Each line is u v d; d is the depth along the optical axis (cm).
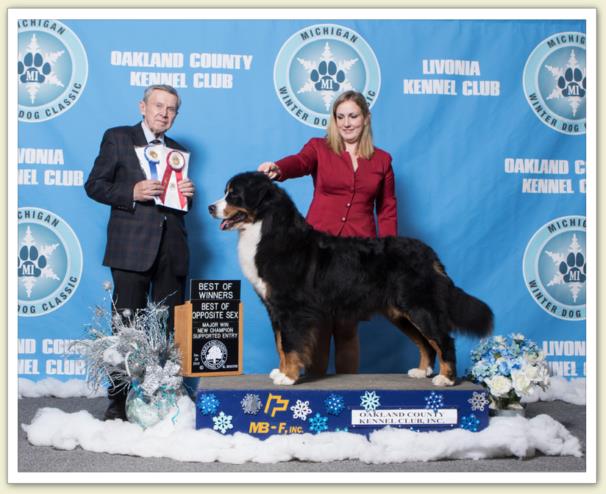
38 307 568
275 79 578
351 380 446
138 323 460
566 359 598
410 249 441
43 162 564
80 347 471
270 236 436
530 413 525
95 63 564
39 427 432
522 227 597
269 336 581
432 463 383
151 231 496
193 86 573
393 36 586
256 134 578
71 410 512
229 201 440
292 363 425
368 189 499
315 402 407
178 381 434
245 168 578
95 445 407
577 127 599
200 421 403
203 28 572
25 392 559
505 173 595
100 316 511
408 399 412
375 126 586
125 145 501
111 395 476
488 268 596
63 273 568
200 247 576
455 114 591
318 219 499
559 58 596
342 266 438
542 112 596
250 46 576
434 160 591
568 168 598
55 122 563
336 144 503
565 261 599
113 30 566
